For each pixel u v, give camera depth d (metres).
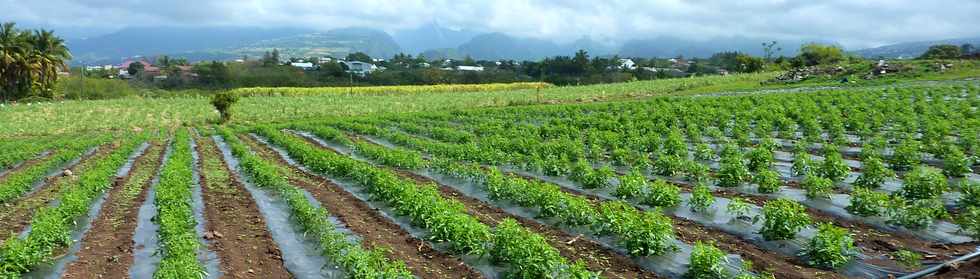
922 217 12.88
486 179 19.05
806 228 13.32
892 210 13.41
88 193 18.70
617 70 147.25
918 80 55.22
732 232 13.61
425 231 14.44
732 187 18.14
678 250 12.14
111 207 17.95
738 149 23.64
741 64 104.25
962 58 66.44
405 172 22.94
